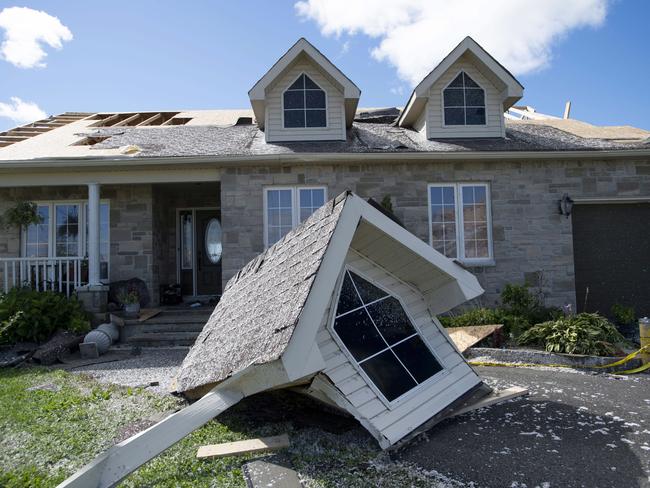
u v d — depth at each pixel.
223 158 9.52
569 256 10.06
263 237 9.84
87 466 2.93
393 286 4.72
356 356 4.02
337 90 10.95
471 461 3.39
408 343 4.48
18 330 8.16
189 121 14.67
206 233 12.67
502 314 8.47
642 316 10.21
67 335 8.39
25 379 6.33
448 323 8.43
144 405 5.00
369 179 10.02
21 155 9.87
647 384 5.49
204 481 3.27
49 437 4.13
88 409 4.90
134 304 9.69
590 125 13.52
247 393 3.58
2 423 4.48
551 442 3.66
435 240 10.09
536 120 14.86
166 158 9.38
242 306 5.01
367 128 12.27
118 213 10.98
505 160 10.09
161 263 11.64
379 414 3.78
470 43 10.67
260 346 3.51
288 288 3.81
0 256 10.95
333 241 3.69
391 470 3.32
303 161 9.78
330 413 4.77
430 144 10.52
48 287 10.39
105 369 7.03
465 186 10.23
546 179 10.17
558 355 6.76
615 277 10.26
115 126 13.73
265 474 3.34
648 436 3.73
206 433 4.19
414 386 4.19
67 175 9.85
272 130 10.82
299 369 3.15
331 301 4.10
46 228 11.10
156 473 3.38
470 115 11.09
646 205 10.38
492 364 6.89
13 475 3.33
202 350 5.28
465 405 4.50
